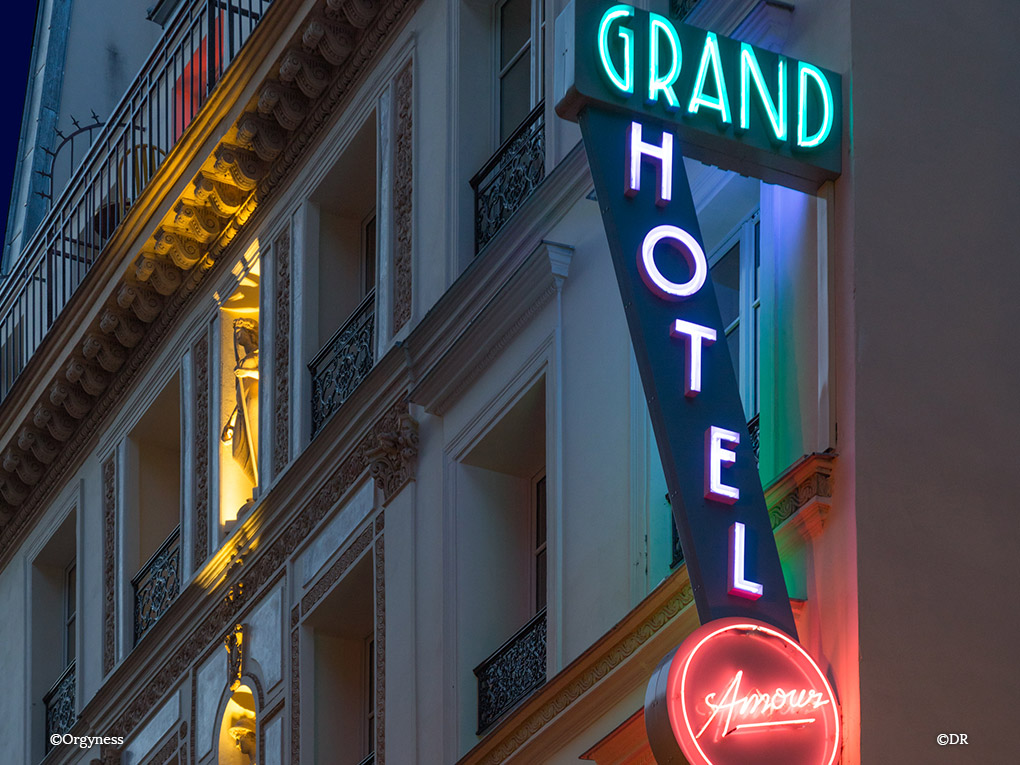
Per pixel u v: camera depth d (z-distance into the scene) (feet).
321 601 75.41
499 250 66.13
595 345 60.70
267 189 84.12
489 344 65.87
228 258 87.56
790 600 46.83
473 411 66.90
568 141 64.90
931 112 50.88
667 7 60.49
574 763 56.90
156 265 89.30
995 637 46.29
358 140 78.18
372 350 75.25
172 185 86.53
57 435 100.22
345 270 80.94
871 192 49.26
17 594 105.81
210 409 87.30
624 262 48.39
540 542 67.21
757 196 55.83
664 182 49.08
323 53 78.33
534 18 70.64
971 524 47.14
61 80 118.52
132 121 92.32
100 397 97.81
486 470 67.41
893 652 45.19
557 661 59.26
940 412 47.93
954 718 45.19
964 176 50.62
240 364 87.15
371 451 71.31
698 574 45.98
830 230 49.42
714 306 48.75
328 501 76.33
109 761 92.32
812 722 44.62
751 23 53.67
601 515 58.65
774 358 50.78
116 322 92.43
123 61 119.65
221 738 82.17
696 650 44.62
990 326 49.34
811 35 52.16
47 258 99.45
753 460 47.42
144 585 92.22
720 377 48.06
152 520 94.68
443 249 70.79
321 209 81.20
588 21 49.65
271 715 77.97
